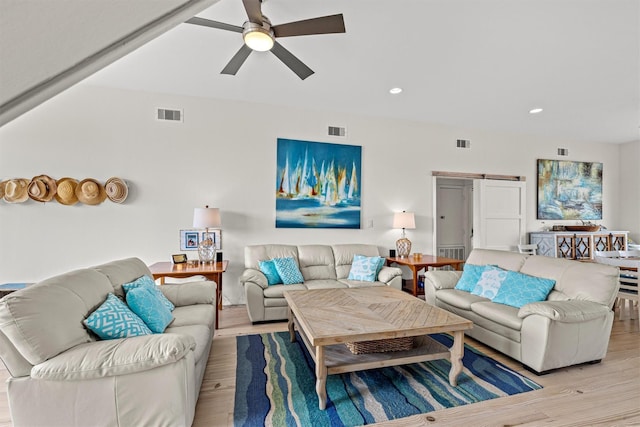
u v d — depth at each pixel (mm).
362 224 4738
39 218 3639
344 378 2295
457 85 3666
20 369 1486
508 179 5543
